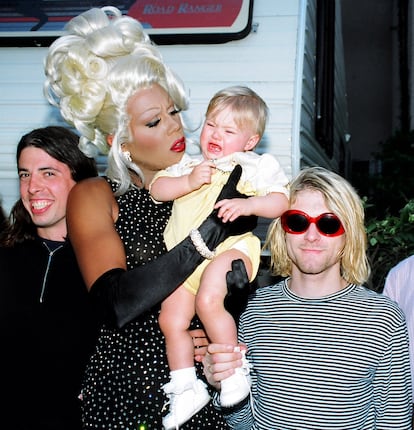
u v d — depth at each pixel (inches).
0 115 164.9
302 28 158.9
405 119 432.1
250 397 88.0
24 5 166.7
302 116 164.1
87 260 78.7
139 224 87.4
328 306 89.2
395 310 88.0
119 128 84.7
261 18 160.9
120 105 83.9
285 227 91.7
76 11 164.9
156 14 160.6
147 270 75.7
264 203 81.2
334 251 90.0
